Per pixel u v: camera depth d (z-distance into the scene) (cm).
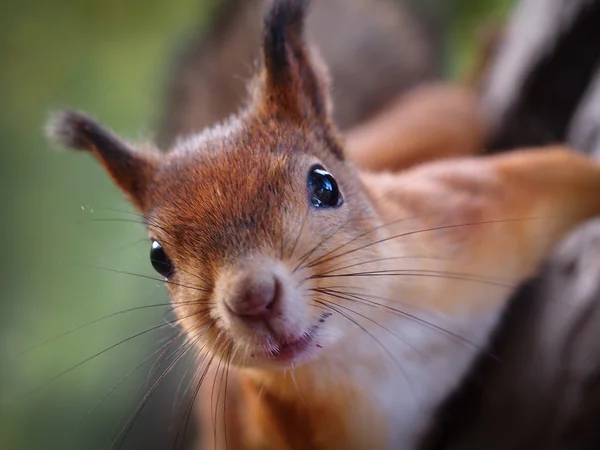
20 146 151
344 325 102
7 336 141
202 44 153
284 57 103
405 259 103
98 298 137
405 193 104
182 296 102
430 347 105
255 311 101
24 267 144
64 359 136
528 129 110
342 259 102
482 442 107
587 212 106
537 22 110
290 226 101
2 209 148
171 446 111
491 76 114
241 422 106
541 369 106
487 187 105
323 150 103
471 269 105
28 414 134
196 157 102
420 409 106
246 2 148
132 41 159
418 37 151
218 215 101
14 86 154
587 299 105
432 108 111
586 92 109
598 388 105
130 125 152
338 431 104
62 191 147
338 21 149
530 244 105
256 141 102
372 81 144
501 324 107
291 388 104
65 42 158
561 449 105
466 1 148
